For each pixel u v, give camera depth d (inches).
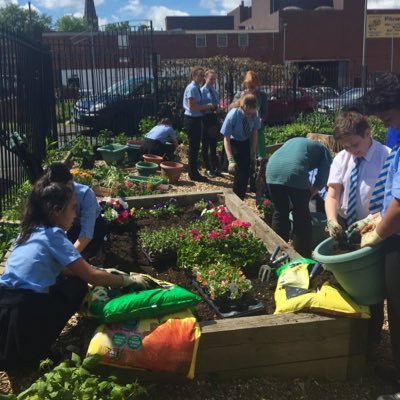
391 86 115.5
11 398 100.5
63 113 493.4
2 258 184.9
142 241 198.8
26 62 333.4
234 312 145.4
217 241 179.8
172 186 340.8
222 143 415.5
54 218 125.9
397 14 1870.1
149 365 120.2
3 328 121.4
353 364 135.0
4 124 259.1
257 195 284.4
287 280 142.2
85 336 130.7
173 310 126.1
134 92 554.3
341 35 1862.7
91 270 125.0
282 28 1846.7
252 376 130.5
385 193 123.1
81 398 100.9
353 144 138.2
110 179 315.6
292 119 688.4
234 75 718.5
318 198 246.7
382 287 128.0
